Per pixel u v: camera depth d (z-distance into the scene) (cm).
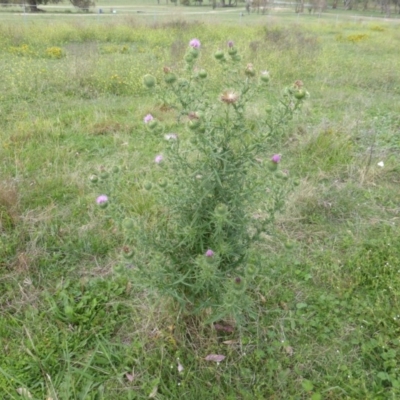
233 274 244
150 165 448
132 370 246
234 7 4916
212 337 260
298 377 246
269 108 237
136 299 288
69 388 232
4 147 471
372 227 373
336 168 458
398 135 556
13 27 1302
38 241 338
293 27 1747
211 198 224
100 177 254
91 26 1461
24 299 290
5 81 733
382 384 244
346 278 315
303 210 387
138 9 3709
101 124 557
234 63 241
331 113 639
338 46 1371
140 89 748
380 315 281
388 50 1311
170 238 259
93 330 268
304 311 288
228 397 232
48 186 406
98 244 338
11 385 233
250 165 228
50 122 553
